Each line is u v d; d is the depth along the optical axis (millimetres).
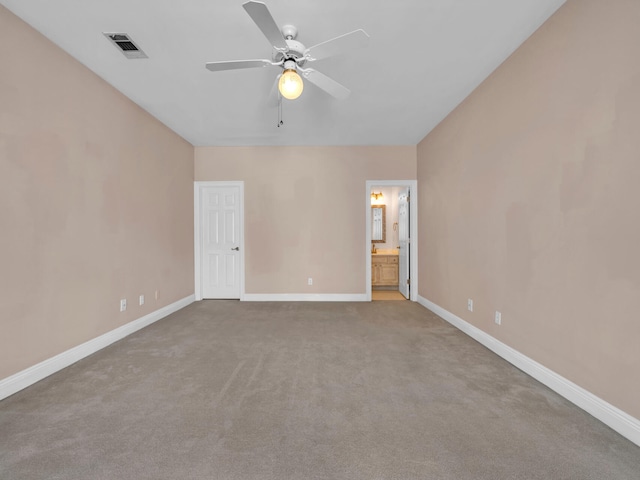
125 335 3389
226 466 1463
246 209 5289
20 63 2211
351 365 2625
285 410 1942
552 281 2205
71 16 2180
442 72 2957
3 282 2104
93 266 2934
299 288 5309
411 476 1399
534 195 2387
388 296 5742
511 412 1914
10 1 2027
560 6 2105
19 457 1513
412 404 2012
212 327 3736
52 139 2479
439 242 4285
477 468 1448
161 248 4184
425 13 2170
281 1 2033
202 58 2709
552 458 1513
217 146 5262
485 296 3098
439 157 4266
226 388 2225
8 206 2135
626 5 1667
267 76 3020
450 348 3025
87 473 1413
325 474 1414
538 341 2350
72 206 2682
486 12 2156
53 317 2494
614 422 1729
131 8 2102
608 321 1777
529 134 2439
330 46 2037
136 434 1698
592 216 1881
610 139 1763
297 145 5258
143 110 3752
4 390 2086
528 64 2443
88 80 2859
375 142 5109
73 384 2281
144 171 3781
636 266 1625
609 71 1767
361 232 5293
